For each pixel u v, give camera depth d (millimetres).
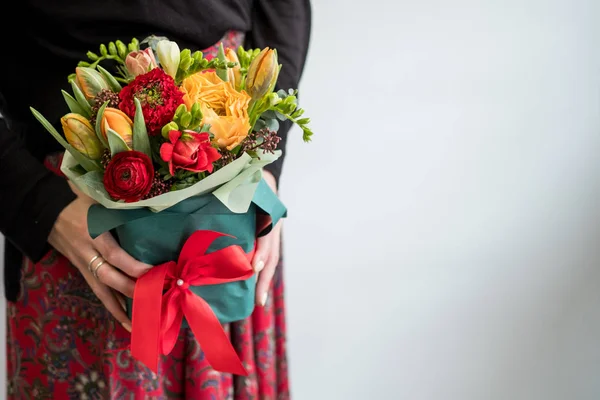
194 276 676
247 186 653
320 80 1296
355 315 1403
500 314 1417
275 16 907
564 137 1343
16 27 770
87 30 754
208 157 578
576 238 1388
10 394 901
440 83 1310
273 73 626
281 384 994
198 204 642
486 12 1287
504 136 1337
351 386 1430
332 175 1335
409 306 1405
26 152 741
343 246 1369
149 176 576
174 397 829
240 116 594
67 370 803
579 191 1367
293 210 1345
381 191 1349
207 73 638
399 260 1383
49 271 787
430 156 1339
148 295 651
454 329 1421
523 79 1315
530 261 1396
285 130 840
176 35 786
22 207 713
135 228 648
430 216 1366
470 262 1391
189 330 801
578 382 1439
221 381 833
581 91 1325
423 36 1290
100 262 695
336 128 1315
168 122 578
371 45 1289
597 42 1307
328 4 1270
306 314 1393
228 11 836
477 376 1437
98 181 617
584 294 1412
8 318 873
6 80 785
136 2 752
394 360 1428
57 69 765
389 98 1312
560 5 1290
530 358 1432
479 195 1361
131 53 627
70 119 591
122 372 773
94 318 782
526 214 1375
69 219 708
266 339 917
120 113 577
